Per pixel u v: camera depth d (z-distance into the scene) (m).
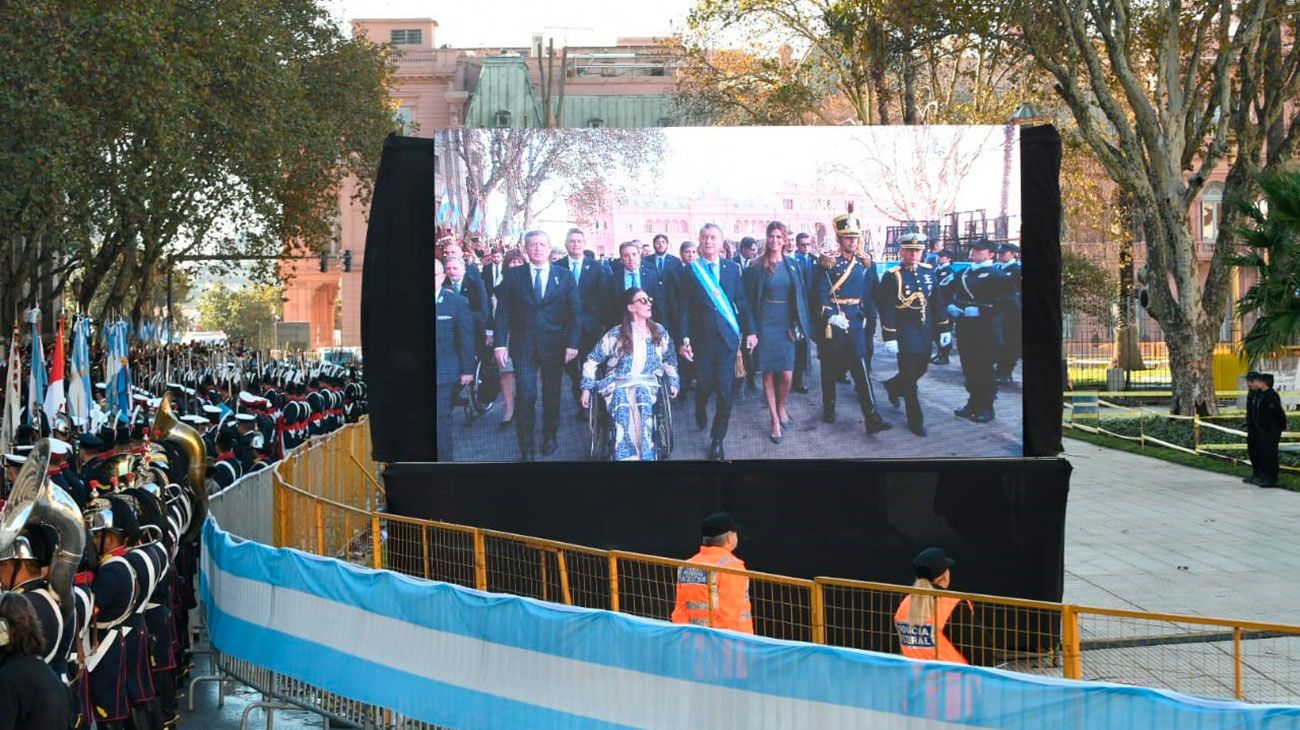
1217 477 23.86
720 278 11.57
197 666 11.68
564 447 11.62
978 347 11.58
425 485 11.52
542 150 11.56
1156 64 31.88
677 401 11.63
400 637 8.52
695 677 6.89
